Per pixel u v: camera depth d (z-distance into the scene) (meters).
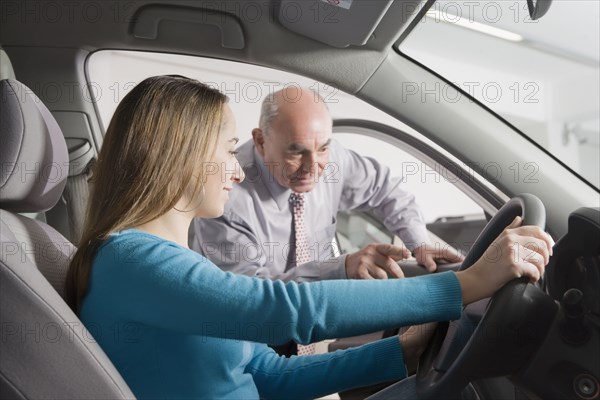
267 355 1.21
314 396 1.16
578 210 0.96
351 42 1.80
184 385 0.94
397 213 2.29
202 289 0.86
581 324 0.87
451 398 0.91
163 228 0.98
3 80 0.96
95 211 0.97
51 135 1.01
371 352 1.17
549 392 0.89
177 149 0.96
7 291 0.81
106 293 0.90
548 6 1.58
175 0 1.80
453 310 0.89
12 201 0.97
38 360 0.82
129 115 0.97
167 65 3.11
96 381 0.84
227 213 2.01
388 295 0.88
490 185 1.86
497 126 1.86
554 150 2.20
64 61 1.86
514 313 0.87
